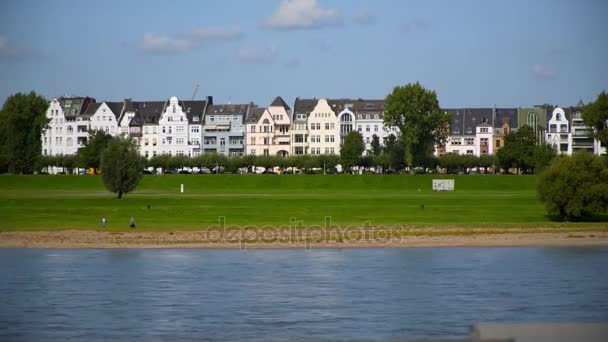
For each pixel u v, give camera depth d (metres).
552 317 66.19
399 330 62.31
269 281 82.19
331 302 72.12
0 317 66.12
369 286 79.38
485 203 157.75
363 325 63.81
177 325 64.00
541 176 131.50
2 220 130.38
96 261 95.56
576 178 127.06
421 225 124.69
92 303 71.69
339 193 199.38
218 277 84.56
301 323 64.50
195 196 178.38
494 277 84.06
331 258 97.88
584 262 94.06
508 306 70.25
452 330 62.25
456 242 110.88
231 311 68.50
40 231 119.06
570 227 122.94
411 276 84.75
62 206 150.88
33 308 69.75
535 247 107.06
